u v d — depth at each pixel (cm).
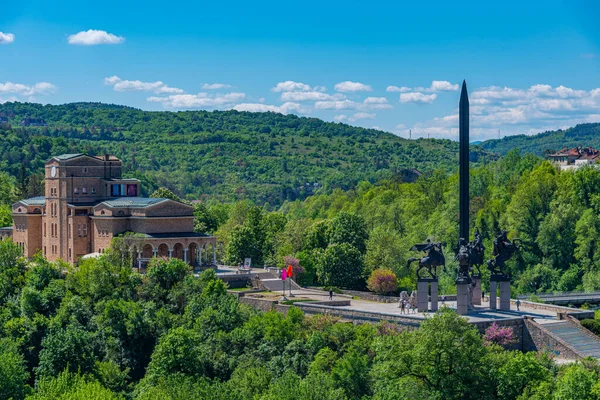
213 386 15738
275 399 14612
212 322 19512
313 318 18925
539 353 17062
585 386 13862
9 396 16800
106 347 19750
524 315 19062
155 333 19975
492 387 14662
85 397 15088
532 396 14038
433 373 14662
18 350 19788
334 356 16912
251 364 17650
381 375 15012
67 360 18200
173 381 16088
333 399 14762
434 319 14950
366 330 17788
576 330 18225
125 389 18238
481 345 15038
